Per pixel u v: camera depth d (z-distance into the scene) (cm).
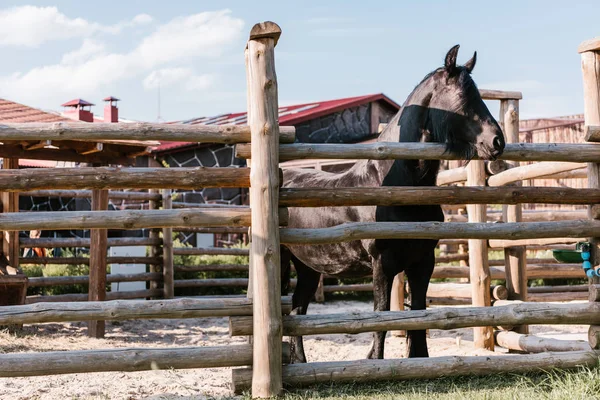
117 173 472
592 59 547
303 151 486
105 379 539
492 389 466
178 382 535
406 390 470
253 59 478
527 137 2077
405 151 493
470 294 765
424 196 498
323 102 2216
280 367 468
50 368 446
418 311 500
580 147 531
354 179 570
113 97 1277
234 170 486
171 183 478
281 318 472
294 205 486
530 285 1186
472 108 482
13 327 766
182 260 1242
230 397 470
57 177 463
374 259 517
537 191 520
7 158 805
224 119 2253
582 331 837
